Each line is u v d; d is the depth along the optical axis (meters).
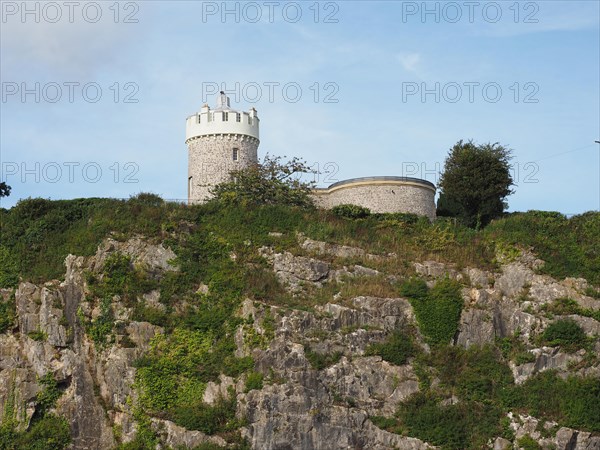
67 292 74.50
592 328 72.00
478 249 79.06
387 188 89.75
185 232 78.50
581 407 66.50
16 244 81.19
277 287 75.06
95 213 82.06
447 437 65.19
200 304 73.62
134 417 68.00
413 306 72.50
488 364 70.38
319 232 79.56
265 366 67.56
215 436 65.25
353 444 65.25
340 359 68.50
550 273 76.12
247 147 96.31
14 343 74.38
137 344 71.06
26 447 68.50
